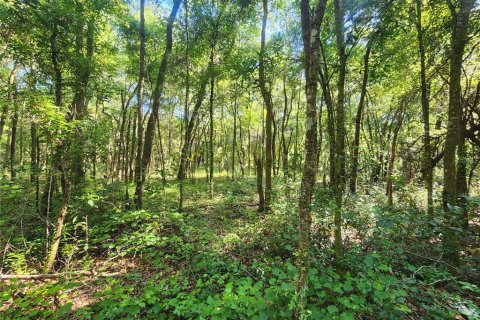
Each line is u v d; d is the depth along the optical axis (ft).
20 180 22.76
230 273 15.61
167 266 17.31
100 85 30.04
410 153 33.32
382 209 17.02
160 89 29.73
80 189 23.80
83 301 13.93
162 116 81.30
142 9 25.99
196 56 39.45
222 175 82.53
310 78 10.19
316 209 18.15
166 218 23.30
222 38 37.96
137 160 27.20
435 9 21.72
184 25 37.52
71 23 24.98
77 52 26.61
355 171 25.00
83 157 20.22
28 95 14.61
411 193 25.82
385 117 55.26
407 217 14.79
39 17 21.94
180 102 64.44
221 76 37.88
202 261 16.47
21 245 18.99
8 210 18.94
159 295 13.48
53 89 22.24
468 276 13.98
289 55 30.76
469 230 15.84
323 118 51.21
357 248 14.90
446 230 14.89
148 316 12.02
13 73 30.25
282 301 10.89
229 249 19.06
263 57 28.58
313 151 10.27
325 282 11.64
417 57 26.53
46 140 15.62
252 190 47.26
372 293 11.14
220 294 13.32
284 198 27.53
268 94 30.40
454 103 17.01
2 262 16.06
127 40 42.93
